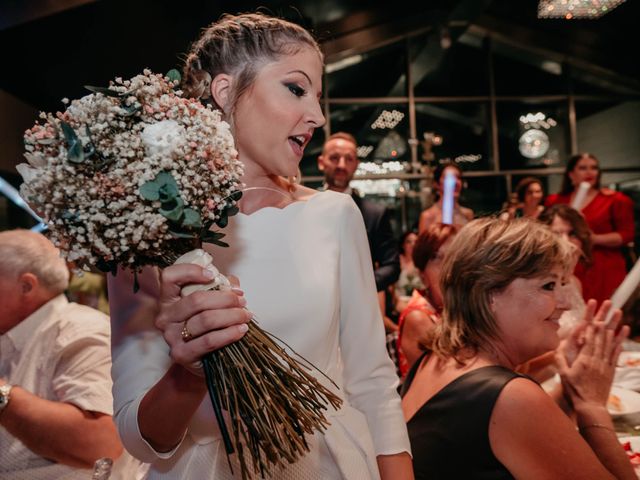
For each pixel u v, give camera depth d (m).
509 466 1.31
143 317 1.10
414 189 9.98
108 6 5.00
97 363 1.72
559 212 3.13
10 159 5.01
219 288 0.92
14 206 5.49
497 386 1.35
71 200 0.91
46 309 1.83
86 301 3.31
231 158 0.97
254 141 1.11
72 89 5.53
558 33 10.12
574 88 10.36
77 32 5.04
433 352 1.61
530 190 5.14
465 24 9.43
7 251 1.80
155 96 0.96
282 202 1.19
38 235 1.90
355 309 1.21
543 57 10.29
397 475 1.15
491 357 1.51
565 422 1.31
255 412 0.89
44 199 0.91
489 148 10.21
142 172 0.91
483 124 10.31
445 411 1.39
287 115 1.09
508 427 1.31
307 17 8.84
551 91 10.38
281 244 1.14
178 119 0.95
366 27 9.78
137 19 5.34
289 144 1.12
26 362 1.77
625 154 10.41
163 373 1.07
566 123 10.27
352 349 1.21
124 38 5.36
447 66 10.27
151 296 1.11
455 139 10.23
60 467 1.67
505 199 10.20
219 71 1.13
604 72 10.22
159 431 0.97
